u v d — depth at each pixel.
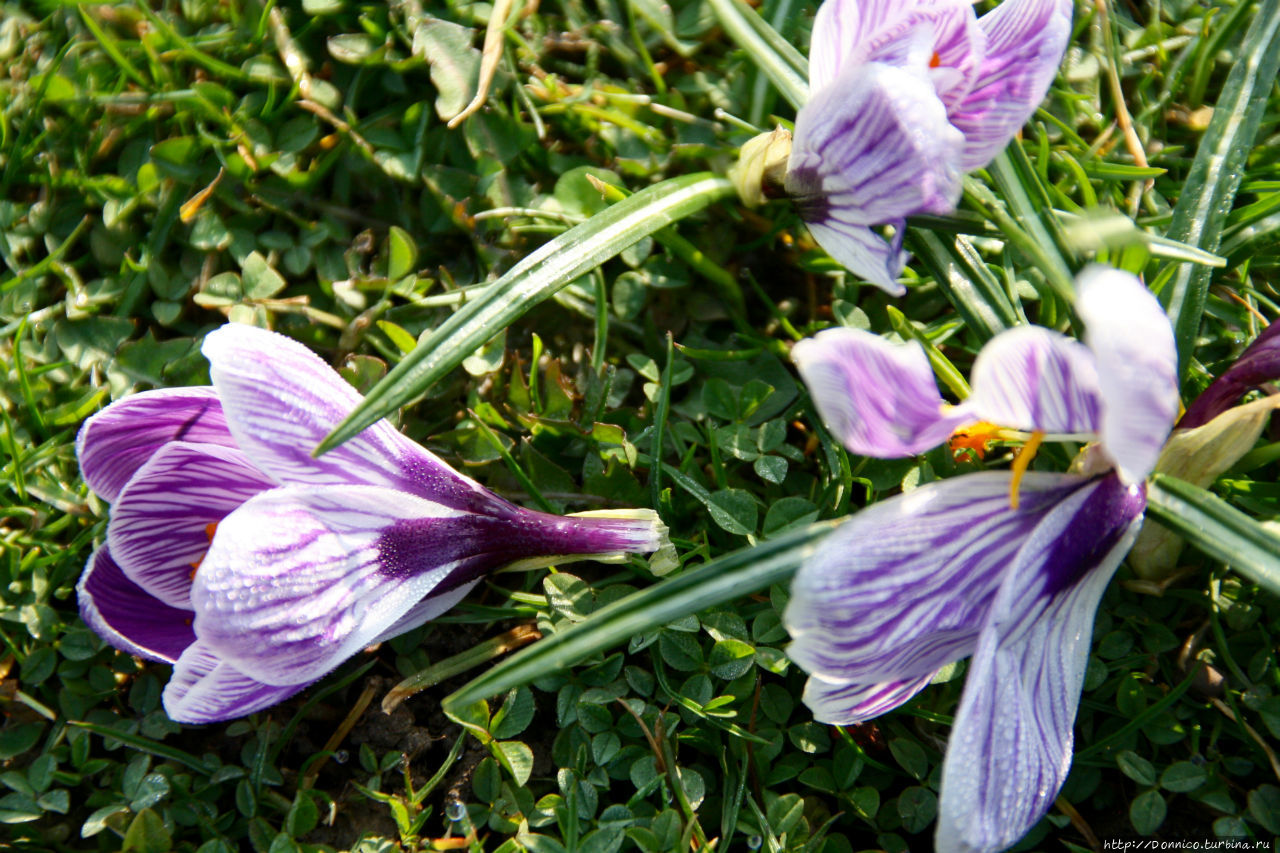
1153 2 0.32
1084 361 0.22
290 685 0.24
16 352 0.28
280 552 0.24
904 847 0.26
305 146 0.30
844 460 0.28
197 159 0.30
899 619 0.23
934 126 0.24
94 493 0.27
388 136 0.30
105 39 0.30
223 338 0.24
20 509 0.28
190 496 0.25
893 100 0.25
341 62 0.30
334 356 0.29
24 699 0.27
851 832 0.27
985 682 0.22
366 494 0.25
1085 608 0.24
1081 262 0.26
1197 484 0.25
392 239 0.29
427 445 0.29
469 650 0.27
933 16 0.25
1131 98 0.32
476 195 0.30
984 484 0.23
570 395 0.29
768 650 0.27
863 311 0.30
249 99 0.30
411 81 0.30
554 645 0.23
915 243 0.27
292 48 0.30
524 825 0.26
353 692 0.28
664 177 0.30
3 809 0.26
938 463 0.28
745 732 0.26
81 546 0.28
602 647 0.23
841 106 0.25
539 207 0.30
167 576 0.26
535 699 0.27
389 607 0.25
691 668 0.27
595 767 0.26
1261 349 0.25
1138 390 0.21
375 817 0.27
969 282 0.27
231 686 0.24
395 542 0.25
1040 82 0.25
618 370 0.29
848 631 0.22
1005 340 0.22
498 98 0.30
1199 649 0.27
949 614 0.23
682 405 0.29
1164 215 0.30
